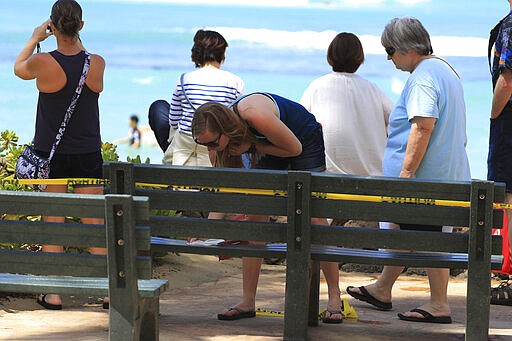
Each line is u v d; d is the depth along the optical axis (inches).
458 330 740.0
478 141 3417.8
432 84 737.0
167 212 1055.0
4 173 1026.7
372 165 877.2
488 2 5383.9
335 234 671.1
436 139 748.6
